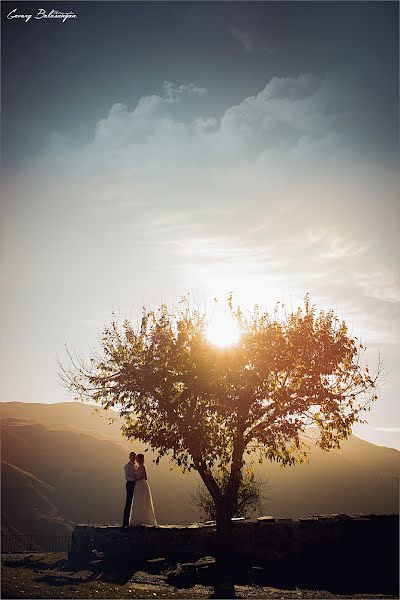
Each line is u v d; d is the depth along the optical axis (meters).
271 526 20.59
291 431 20.83
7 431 162.25
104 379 22.25
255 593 15.40
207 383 21.23
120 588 15.82
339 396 21.30
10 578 17.03
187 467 21.47
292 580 17.70
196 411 21.27
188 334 22.22
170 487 135.38
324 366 21.52
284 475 139.38
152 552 21.08
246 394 21.23
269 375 21.59
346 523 20.33
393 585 17.12
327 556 19.78
